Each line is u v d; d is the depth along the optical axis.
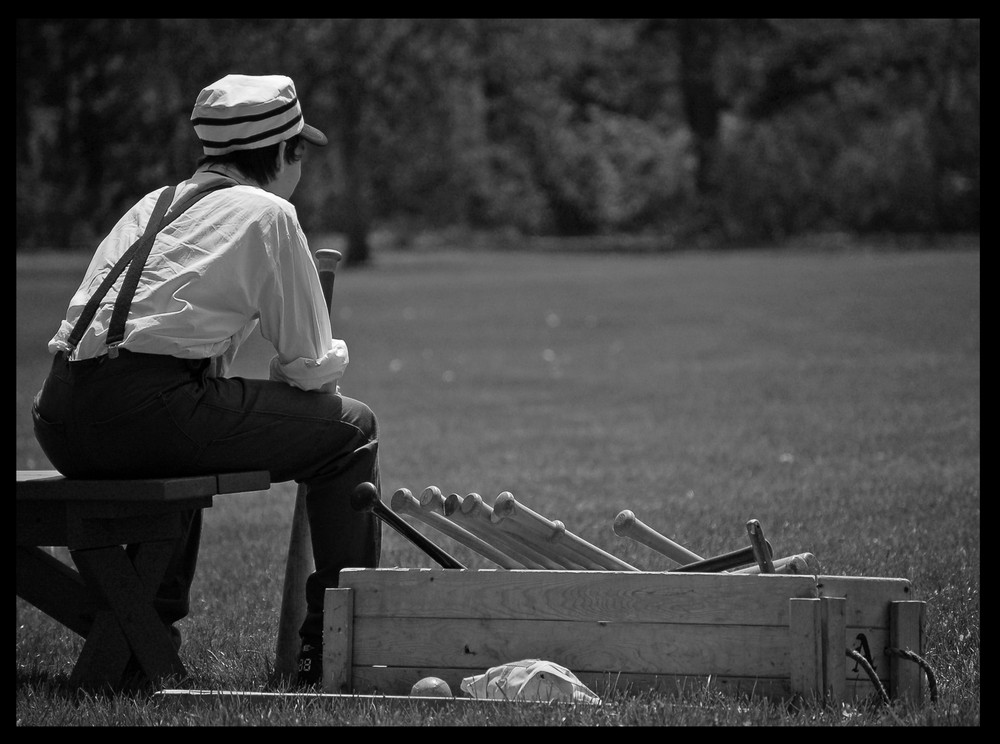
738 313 80.56
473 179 160.25
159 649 13.23
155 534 13.23
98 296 12.97
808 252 139.00
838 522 22.75
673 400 47.34
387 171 143.00
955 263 109.81
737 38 167.88
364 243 139.25
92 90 122.19
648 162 171.50
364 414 14.02
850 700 12.12
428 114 136.50
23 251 129.88
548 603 12.30
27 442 38.28
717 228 166.88
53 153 124.88
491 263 137.50
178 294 12.88
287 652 14.07
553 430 40.22
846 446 34.34
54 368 13.06
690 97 173.25
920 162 151.38
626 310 84.81
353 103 131.62
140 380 12.70
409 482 29.95
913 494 25.84
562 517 24.30
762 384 50.72
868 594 12.40
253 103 13.88
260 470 13.48
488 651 12.40
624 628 12.19
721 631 12.01
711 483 28.75
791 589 11.91
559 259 142.38
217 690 12.77
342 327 78.69
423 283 109.88
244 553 22.05
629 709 11.39
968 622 15.84
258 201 13.39
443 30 134.00
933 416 39.84
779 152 160.00
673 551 13.33
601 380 54.72
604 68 178.25
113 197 126.38
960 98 151.38
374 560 13.98
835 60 161.12
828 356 59.66
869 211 156.50
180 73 121.81
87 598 13.52
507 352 66.62
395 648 12.52
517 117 163.75
